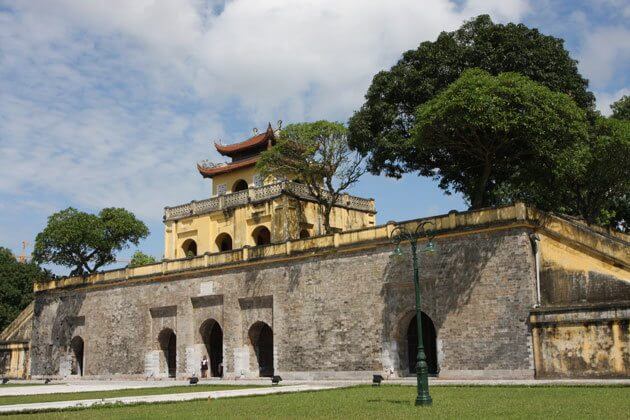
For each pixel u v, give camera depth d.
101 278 57.81
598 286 33.44
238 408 22.33
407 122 43.94
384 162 45.22
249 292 47.22
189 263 51.50
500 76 35.41
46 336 61.66
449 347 36.88
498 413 18.70
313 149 48.50
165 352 53.00
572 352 32.59
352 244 41.94
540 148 35.53
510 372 34.44
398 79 43.03
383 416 18.73
